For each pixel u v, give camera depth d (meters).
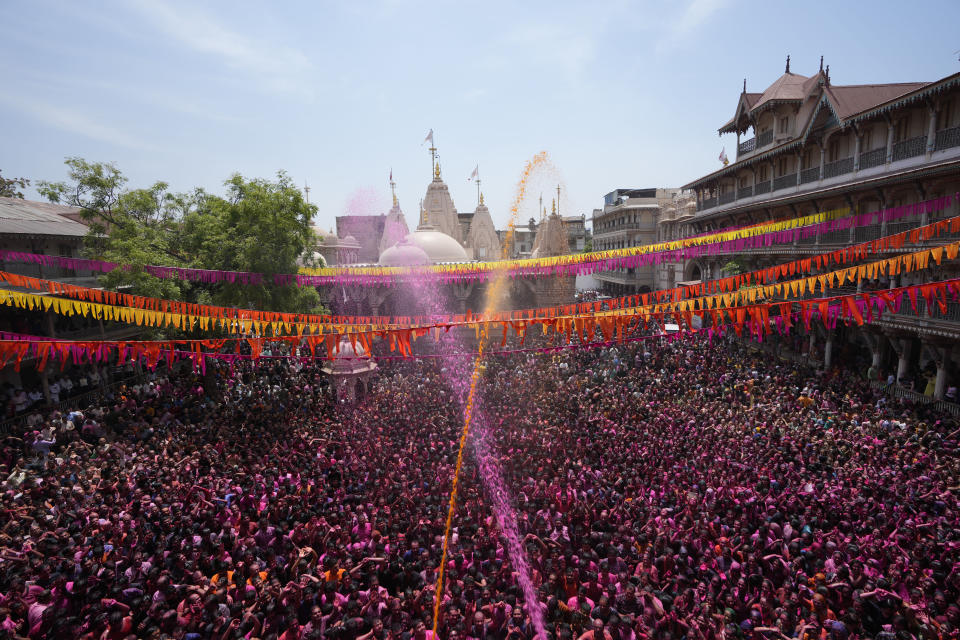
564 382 26.86
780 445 16.69
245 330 18.00
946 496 12.87
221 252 24.53
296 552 11.29
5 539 10.62
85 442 17.83
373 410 21.80
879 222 24.95
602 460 16.31
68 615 9.12
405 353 11.93
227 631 8.48
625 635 8.42
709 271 43.12
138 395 23.08
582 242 89.75
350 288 45.44
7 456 16.42
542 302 46.84
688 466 15.38
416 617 9.13
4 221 23.17
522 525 12.16
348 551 10.90
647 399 23.19
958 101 21.23
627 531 11.52
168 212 27.64
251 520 12.42
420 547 11.34
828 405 20.48
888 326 23.50
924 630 8.39
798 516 12.31
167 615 8.49
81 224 28.83
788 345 33.12
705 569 10.62
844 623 8.74
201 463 15.82
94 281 27.23
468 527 11.83
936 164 21.34
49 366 24.62
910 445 16.19
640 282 64.06
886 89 29.09
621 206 68.50
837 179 28.20
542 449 16.95
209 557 10.61
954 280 8.88
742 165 37.25
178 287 22.84
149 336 21.58
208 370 24.56
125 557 10.60
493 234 61.09
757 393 23.00
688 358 30.14
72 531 11.59
